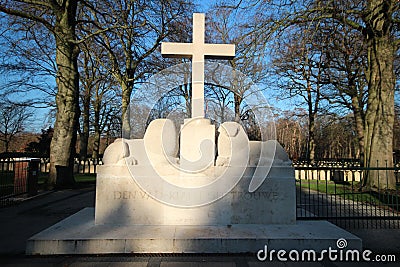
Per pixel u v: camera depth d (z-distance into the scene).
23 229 6.55
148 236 4.85
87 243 4.73
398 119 26.00
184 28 16.75
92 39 16.95
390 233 6.14
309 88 20.27
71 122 13.51
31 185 11.16
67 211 8.60
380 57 12.10
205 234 4.97
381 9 11.48
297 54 13.43
